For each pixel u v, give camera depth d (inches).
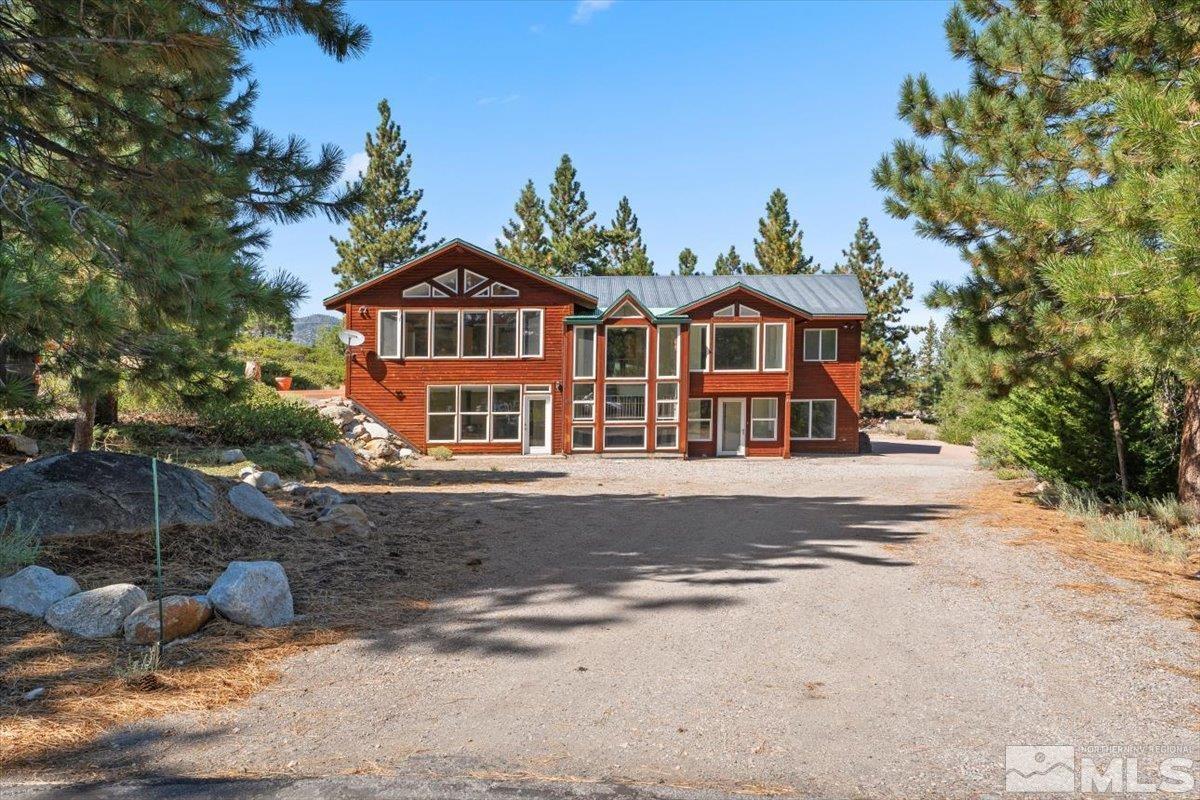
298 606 264.8
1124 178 265.9
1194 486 486.9
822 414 1221.1
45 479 291.0
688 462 1025.5
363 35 339.6
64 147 332.2
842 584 323.3
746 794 144.2
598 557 369.4
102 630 219.5
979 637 253.8
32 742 157.2
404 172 2055.9
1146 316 244.5
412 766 154.3
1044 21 490.9
